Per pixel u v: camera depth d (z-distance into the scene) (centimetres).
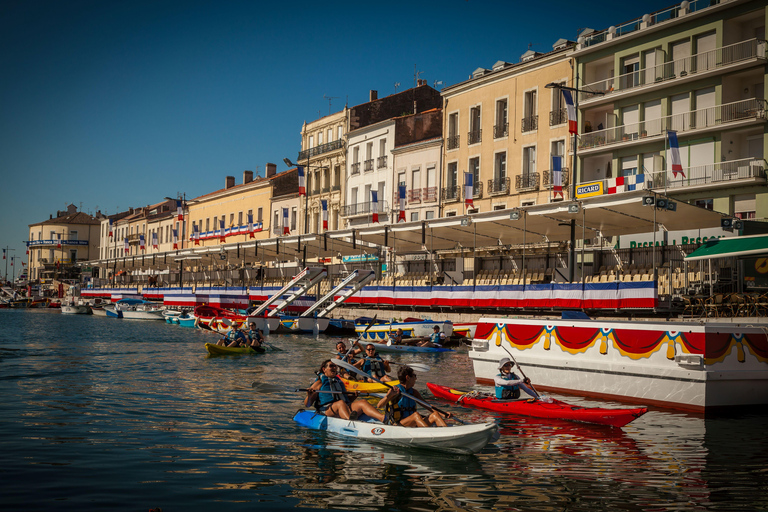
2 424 1266
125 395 1667
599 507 834
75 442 1123
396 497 857
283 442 1148
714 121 3459
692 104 3572
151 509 782
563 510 822
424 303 3978
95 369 2245
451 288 3791
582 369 1684
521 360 1866
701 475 978
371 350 1881
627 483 936
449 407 1544
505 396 1519
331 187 6412
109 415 1381
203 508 796
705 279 2922
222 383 1920
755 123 3272
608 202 2817
